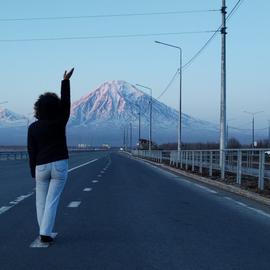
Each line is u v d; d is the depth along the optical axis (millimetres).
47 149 9344
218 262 8562
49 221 9633
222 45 32219
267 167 20984
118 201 17219
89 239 10352
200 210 15141
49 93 9508
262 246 9875
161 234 11000
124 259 8695
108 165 51344
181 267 8211
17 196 18453
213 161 30312
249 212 14836
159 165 54062
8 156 66938
